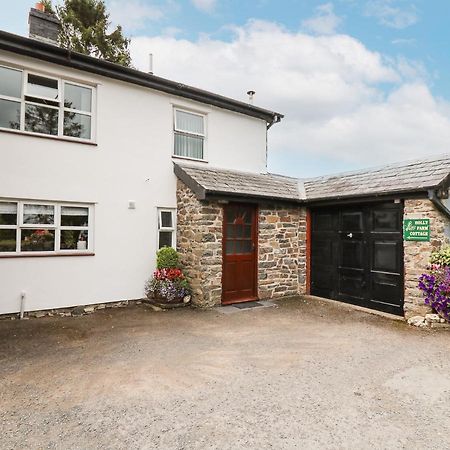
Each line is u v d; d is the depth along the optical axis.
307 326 6.39
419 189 6.50
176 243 8.68
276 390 3.70
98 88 7.68
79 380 3.92
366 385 3.86
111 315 7.07
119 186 7.92
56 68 7.14
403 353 4.93
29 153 6.79
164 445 2.70
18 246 6.70
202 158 9.59
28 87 6.91
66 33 17.45
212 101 9.49
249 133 10.62
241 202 8.43
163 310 7.52
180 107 9.09
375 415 3.20
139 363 4.46
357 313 7.45
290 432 2.90
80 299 7.34
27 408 3.27
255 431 2.91
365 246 8.04
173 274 7.81
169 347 5.12
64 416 3.13
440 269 6.35
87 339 5.48
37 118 7.03
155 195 8.45
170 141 8.79
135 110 8.22
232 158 10.16
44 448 2.65
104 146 7.72
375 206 7.82
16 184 6.64
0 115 6.64
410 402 3.47
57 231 7.14
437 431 2.94
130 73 7.93
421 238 6.74
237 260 8.46
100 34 17.88
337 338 5.65
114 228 7.82
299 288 9.57
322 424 3.03
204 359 4.63
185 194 8.34
